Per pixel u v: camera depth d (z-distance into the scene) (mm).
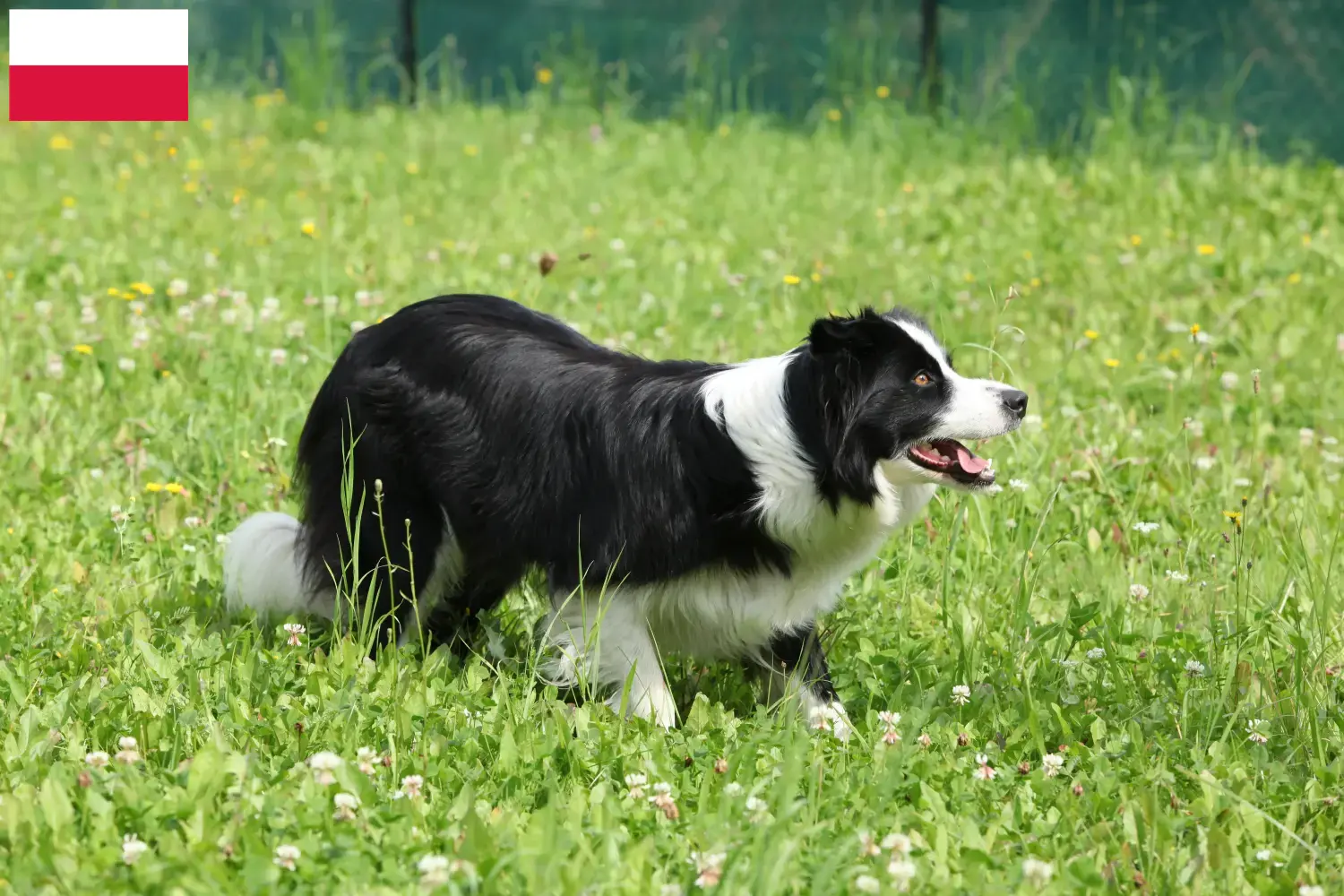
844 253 11680
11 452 7398
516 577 5586
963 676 5461
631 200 13422
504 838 3986
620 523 5113
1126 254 11391
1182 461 7723
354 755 4590
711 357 9203
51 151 14828
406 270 10758
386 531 5621
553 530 5270
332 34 18344
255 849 3824
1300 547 6480
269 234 11633
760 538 5055
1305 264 11297
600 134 16359
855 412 4949
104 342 8852
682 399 5133
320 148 15406
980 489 5055
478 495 5418
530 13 18359
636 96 17906
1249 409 8539
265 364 8602
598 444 5188
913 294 10625
